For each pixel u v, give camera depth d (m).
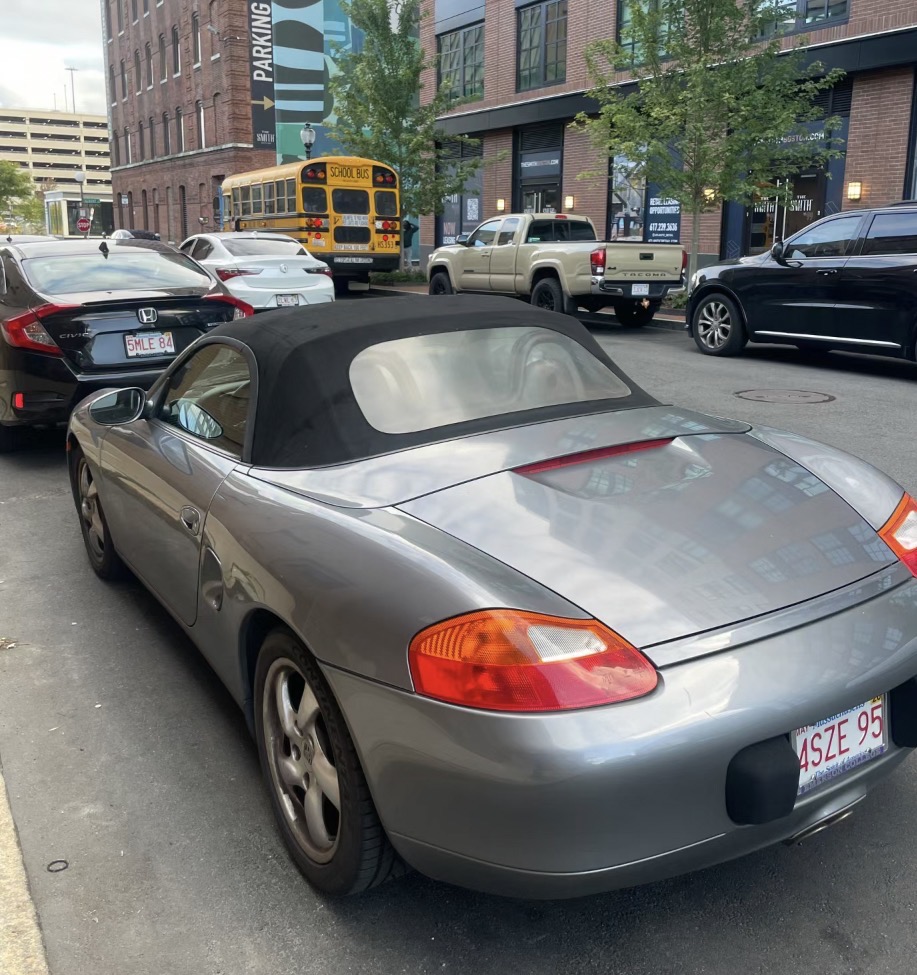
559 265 15.05
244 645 2.69
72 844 2.70
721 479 2.55
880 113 16.97
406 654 2.01
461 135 26.92
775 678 2.01
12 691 3.62
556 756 1.84
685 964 2.21
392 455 2.64
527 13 24.55
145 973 2.21
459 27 27.17
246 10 39.34
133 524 3.74
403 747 2.01
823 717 2.05
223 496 2.83
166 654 3.94
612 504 2.38
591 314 17.73
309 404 2.78
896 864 2.53
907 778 2.92
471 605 1.98
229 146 40.75
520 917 2.38
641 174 16.38
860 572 2.31
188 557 3.06
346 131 26.11
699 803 1.94
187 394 3.50
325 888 2.40
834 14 17.27
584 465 2.60
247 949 2.29
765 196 15.91
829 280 10.48
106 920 2.39
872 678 2.13
